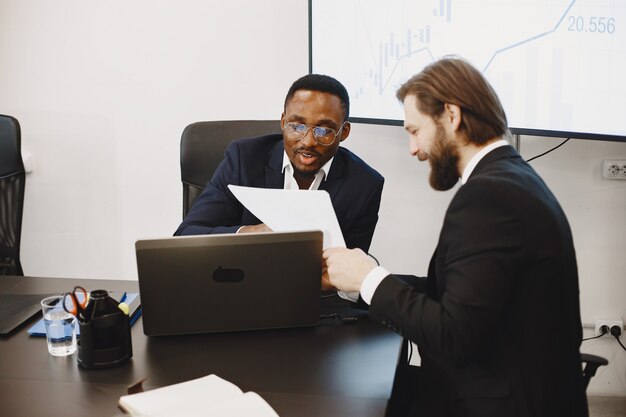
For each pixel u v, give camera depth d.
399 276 1.89
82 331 1.41
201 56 2.87
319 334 1.59
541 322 1.30
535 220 1.28
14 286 1.90
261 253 1.53
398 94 1.46
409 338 1.37
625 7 2.31
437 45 2.52
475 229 1.28
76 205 3.05
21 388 1.34
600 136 2.40
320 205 1.68
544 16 2.40
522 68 2.45
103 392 1.32
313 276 1.57
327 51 2.67
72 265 3.08
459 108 1.37
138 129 2.96
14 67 2.96
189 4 2.83
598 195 2.72
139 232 3.05
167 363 1.45
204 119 2.92
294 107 1.94
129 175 3.00
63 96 2.96
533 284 1.29
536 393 1.31
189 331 1.57
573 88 2.40
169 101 2.92
